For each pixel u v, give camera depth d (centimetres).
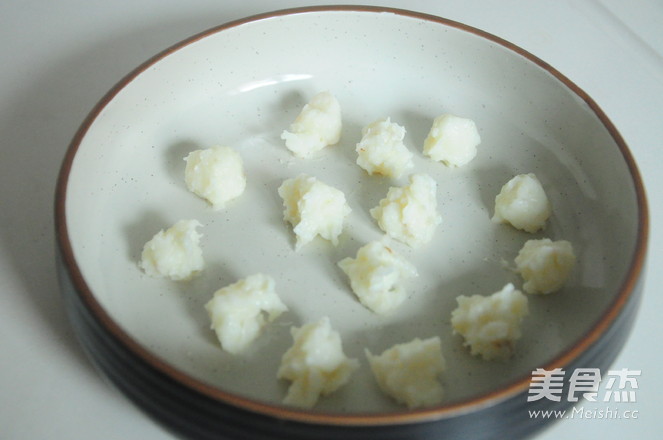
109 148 40
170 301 36
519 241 38
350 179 41
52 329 36
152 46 48
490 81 43
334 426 28
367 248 36
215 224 39
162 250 36
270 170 41
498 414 29
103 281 36
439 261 38
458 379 34
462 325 35
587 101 40
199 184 39
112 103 39
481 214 39
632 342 36
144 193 39
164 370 30
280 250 38
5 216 39
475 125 42
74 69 46
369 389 33
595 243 37
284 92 44
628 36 50
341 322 35
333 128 42
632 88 46
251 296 35
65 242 33
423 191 38
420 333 35
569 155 40
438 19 43
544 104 41
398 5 51
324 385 33
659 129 44
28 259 38
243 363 34
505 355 34
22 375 34
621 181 37
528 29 50
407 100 44
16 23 49
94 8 50
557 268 36
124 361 31
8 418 33
